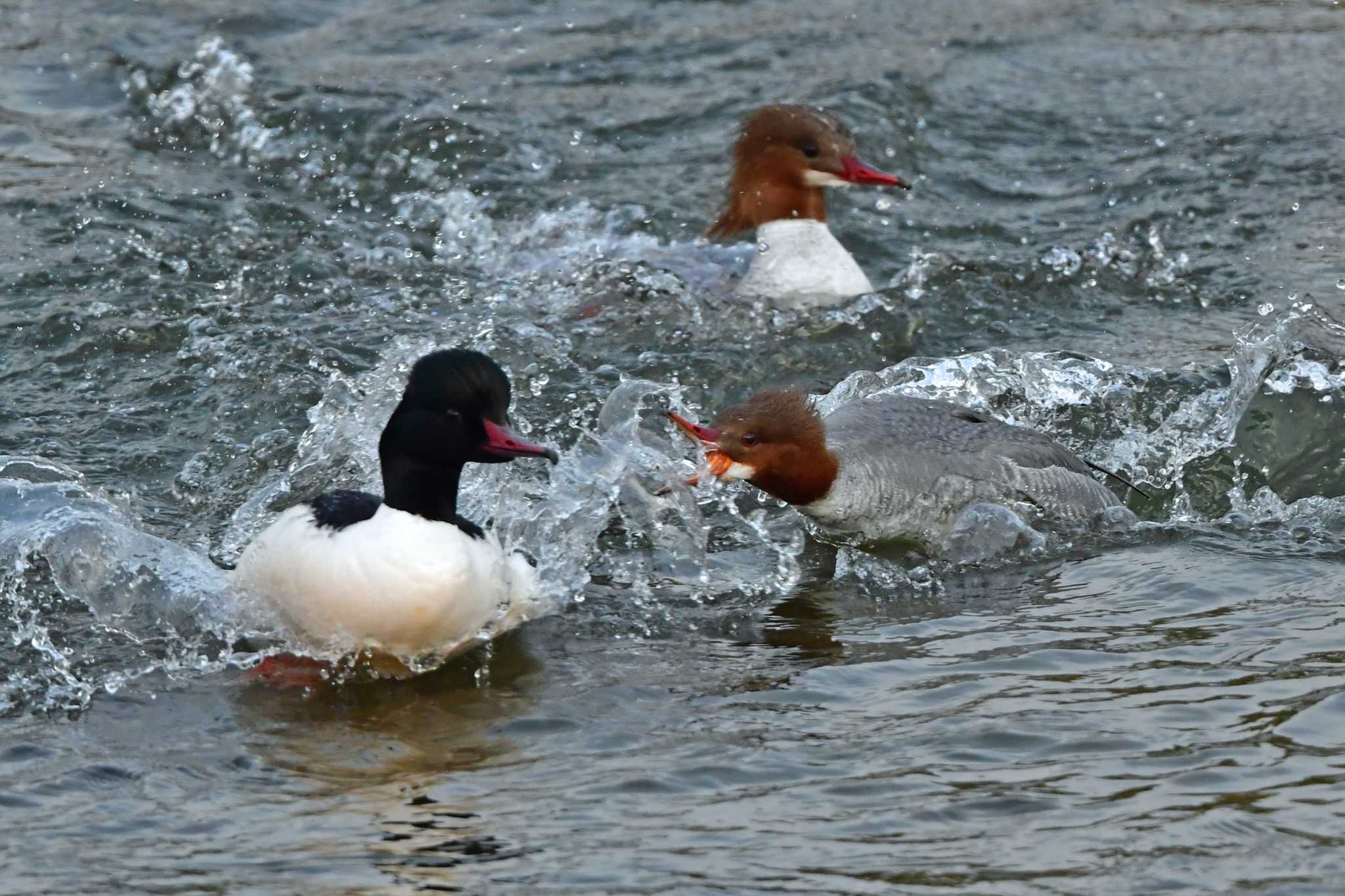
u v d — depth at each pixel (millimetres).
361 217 15836
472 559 8555
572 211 15977
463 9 20562
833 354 13125
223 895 6492
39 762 7695
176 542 10188
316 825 7074
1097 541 10484
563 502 10336
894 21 20594
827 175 13930
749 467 9906
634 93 18531
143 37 19125
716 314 13711
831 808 7180
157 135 17266
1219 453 11555
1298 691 8164
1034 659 8695
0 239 14750
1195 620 9141
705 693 8414
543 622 9359
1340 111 18062
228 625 9039
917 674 8570
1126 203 16219
